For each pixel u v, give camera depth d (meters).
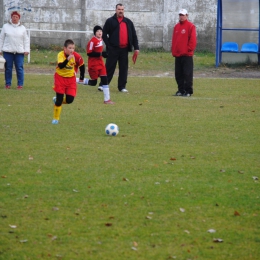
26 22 65.31
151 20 66.19
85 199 17.14
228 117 31.50
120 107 34.06
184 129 27.92
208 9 65.94
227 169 20.75
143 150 23.30
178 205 16.81
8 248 13.68
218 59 58.09
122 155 22.34
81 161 21.27
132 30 40.97
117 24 40.41
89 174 19.64
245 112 33.25
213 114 32.38
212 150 23.64
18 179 18.94
